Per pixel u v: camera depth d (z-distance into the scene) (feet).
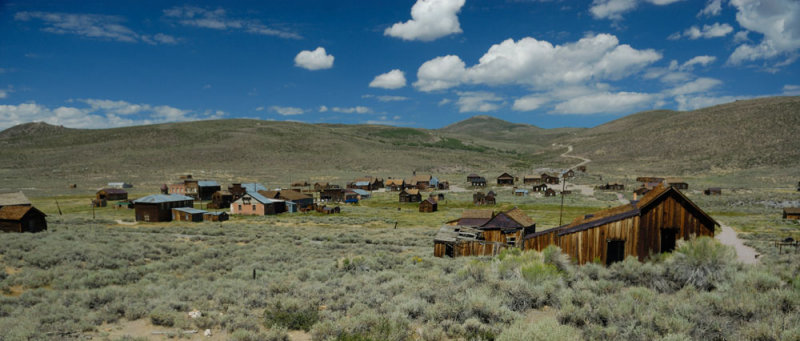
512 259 49.29
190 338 36.76
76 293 53.06
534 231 118.62
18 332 35.83
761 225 181.37
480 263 50.98
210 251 98.99
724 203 279.08
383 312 38.68
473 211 136.98
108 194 297.94
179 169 552.00
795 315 27.61
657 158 608.60
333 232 160.56
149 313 43.98
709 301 31.63
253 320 40.11
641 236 59.62
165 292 55.21
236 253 101.55
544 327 27.32
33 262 74.23
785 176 408.26
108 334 37.96
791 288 33.30
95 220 188.24
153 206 205.87
